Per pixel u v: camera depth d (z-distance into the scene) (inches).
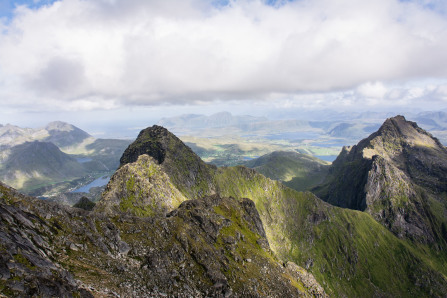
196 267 3078.2
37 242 1782.7
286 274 4478.3
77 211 2524.6
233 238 4382.4
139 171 6195.9
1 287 1170.6
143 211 5241.1
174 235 3393.2
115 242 2566.4
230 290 2999.5
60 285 1441.9
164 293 2299.5
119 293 1807.3
